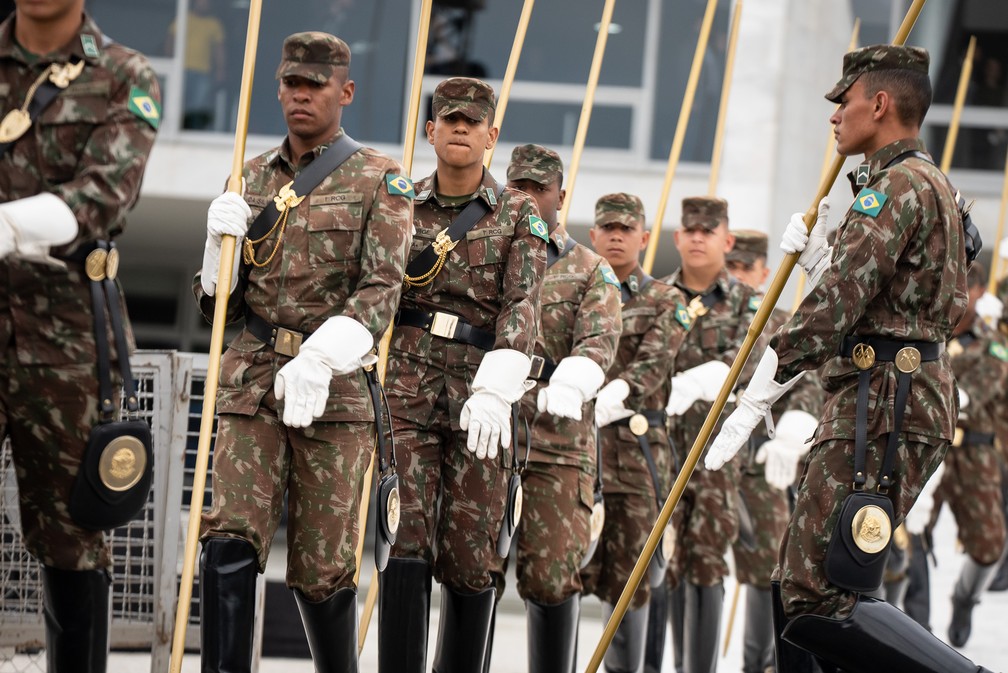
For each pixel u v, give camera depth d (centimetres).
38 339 1323
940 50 4416
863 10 4356
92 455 1337
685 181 3875
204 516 1437
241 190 1507
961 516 3109
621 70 3972
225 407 1457
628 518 2180
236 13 3909
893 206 1432
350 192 1470
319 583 1453
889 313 1455
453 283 1662
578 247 1977
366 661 2369
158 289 4609
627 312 2214
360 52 3962
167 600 1947
